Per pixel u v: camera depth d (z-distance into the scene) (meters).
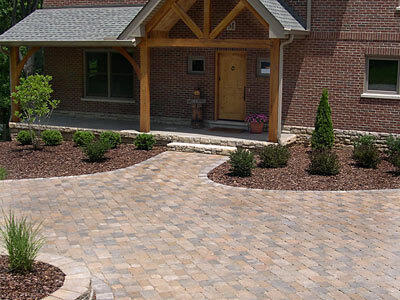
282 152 15.90
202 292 8.15
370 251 9.76
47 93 18.62
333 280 8.59
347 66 18.05
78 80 23.28
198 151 17.88
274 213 11.86
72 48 23.20
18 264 7.93
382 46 17.48
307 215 11.73
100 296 7.94
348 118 18.25
